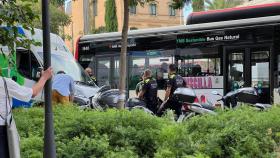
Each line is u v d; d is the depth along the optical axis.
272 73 13.82
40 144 5.52
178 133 5.55
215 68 14.74
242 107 7.21
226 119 6.27
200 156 4.88
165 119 6.48
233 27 14.53
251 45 14.23
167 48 15.62
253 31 14.21
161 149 5.29
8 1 6.04
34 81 13.94
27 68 13.95
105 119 6.04
